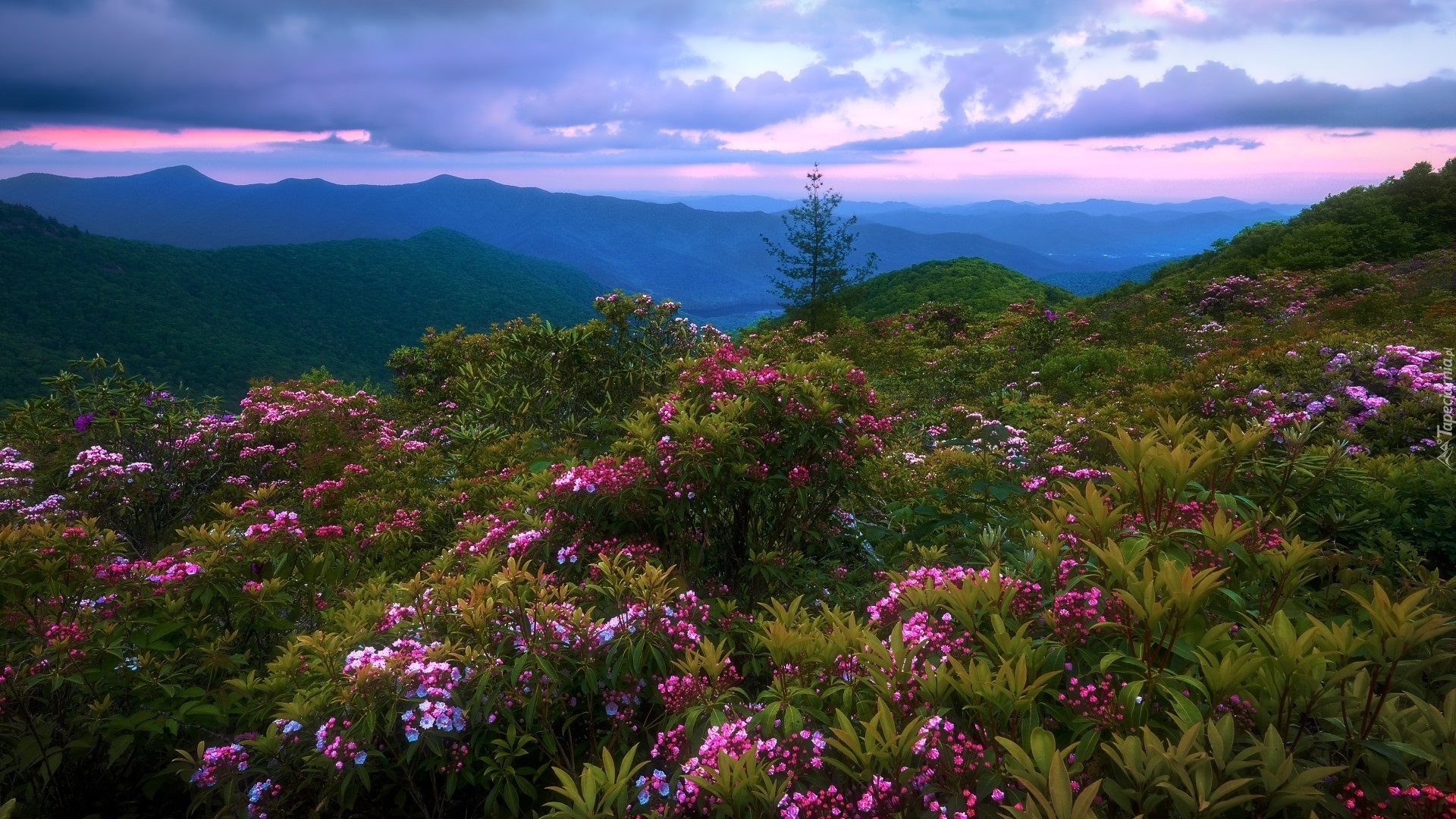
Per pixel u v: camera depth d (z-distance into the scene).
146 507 7.31
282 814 2.79
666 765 2.67
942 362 15.24
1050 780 1.41
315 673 3.04
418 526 6.34
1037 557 2.59
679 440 4.25
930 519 4.99
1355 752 1.64
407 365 11.62
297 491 7.91
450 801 3.03
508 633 2.94
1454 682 2.01
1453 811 1.41
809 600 4.48
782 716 2.40
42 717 3.33
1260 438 2.54
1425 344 9.11
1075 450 7.89
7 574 3.29
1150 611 1.79
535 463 6.40
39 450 7.76
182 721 3.33
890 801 1.78
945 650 2.20
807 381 4.62
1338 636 1.71
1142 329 17.98
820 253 27.11
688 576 4.18
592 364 9.72
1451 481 4.41
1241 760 1.47
